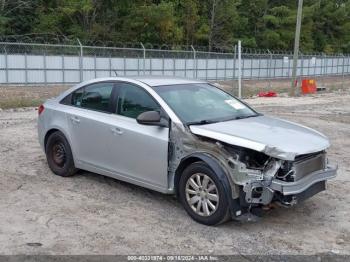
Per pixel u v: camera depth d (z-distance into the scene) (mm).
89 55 37438
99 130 6938
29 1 49844
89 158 7223
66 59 36500
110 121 6805
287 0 71000
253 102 23016
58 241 5273
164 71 41812
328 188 7484
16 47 34562
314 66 60219
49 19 49500
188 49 54906
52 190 7070
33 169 8211
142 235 5484
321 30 78250
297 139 5805
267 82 47688
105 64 38344
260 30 65750
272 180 5438
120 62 39156
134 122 6547
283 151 5383
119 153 6691
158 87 6672
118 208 6359
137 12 50938
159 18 51062
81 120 7230
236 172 5461
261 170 5535
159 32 52281
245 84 42844
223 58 46812
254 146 5434
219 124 6098
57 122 7660
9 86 33281
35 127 12867
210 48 56312
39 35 48938
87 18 50406
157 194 6953
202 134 5809
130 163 6566
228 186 5520
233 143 5555
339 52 80000
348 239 5535
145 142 6305
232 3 58156
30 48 35000
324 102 23922
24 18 49656
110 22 51469
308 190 5742
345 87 39062
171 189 6172
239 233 5617
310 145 5707
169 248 5160
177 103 6418
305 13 68688
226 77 47438
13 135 11477
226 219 5652
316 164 5883
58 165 7793
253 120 6500
